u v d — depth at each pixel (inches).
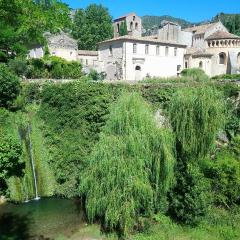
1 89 960.9
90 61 2447.1
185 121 739.4
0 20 804.0
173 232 665.0
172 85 1022.4
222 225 692.7
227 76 1780.3
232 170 740.7
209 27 2696.9
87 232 674.8
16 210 778.8
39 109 1004.6
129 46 2105.1
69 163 895.7
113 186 645.3
